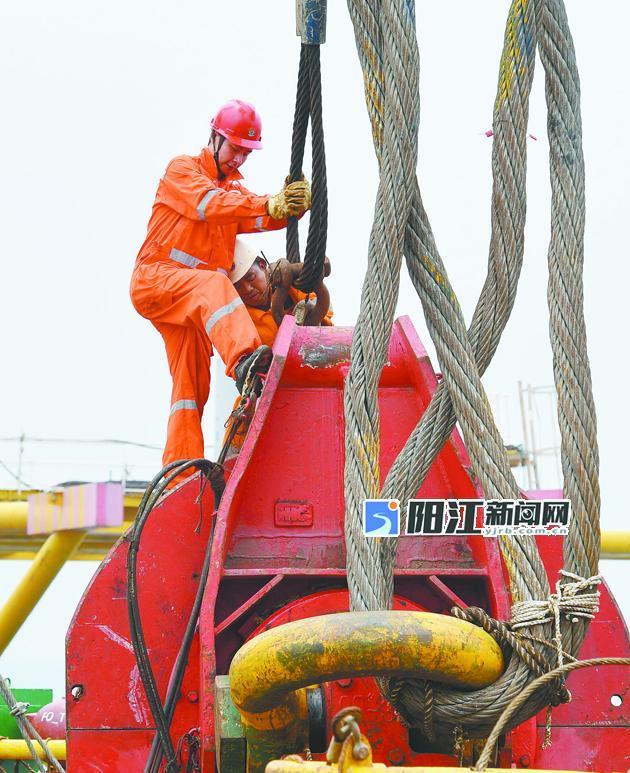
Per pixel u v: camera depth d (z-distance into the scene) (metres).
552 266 10.09
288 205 14.09
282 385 11.23
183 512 10.97
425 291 10.16
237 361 12.91
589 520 9.25
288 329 11.47
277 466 10.91
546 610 8.67
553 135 10.49
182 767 10.22
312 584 10.42
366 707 9.31
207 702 9.51
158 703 10.01
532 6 10.37
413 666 7.90
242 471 10.47
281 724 8.62
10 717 18.86
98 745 10.37
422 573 10.33
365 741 7.15
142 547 10.84
